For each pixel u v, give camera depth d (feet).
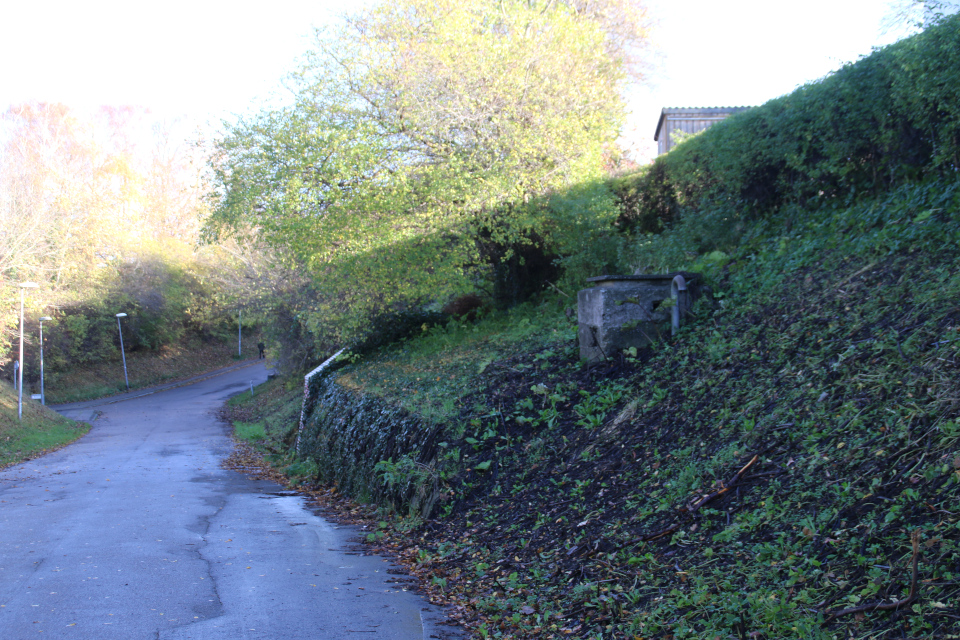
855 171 31.50
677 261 38.58
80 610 16.78
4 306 95.25
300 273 69.15
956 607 9.80
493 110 45.85
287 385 104.99
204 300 170.81
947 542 10.84
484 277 57.26
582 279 44.09
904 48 25.91
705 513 16.01
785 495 14.94
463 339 48.98
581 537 18.62
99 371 152.87
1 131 147.95
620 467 21.42
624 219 50.70
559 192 46.11
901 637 9.88
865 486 13.56
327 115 48.19
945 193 24.54
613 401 26.09
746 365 22.57
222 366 187.73
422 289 48.91
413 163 48.67
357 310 55.21
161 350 176.04
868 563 11.53
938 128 25.89
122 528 27.78
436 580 19.42
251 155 51.52
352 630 15.52
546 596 16.48
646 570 15.31
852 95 29.43
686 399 22.86
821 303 23.59
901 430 14.26
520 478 24.79
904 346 17.16
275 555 23.17
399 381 41.42
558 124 45.52
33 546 24.36
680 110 77.05
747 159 36.35
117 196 158.40
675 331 29.43
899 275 22.03
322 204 47.85
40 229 112.47
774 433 17.48
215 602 17.51
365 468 36.83
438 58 44.88
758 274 30.81
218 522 29.81
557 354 33.58
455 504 26.05
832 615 10.87
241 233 60.95
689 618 12.76
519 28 46.24
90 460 60.80
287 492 42.11
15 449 68.95
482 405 30.60
